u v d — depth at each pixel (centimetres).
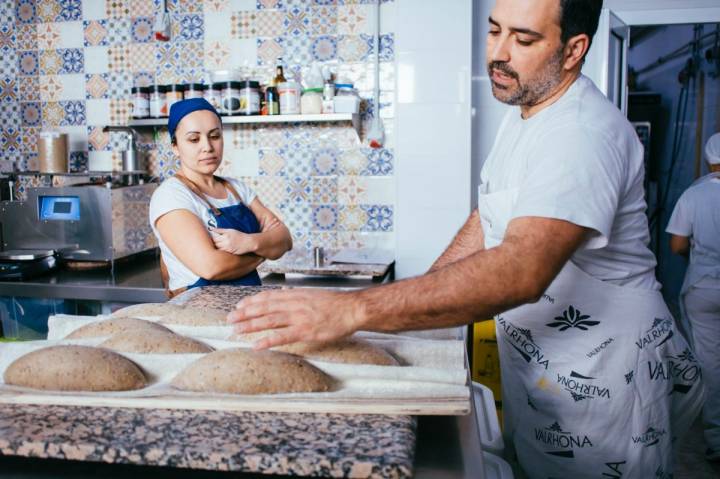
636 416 124
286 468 62
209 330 97
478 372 241
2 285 248
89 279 252
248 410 73
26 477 72
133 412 73
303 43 295
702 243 290
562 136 101
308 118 271
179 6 301
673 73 531
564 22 104
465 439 75
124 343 86
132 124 284
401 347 91
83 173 278
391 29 288
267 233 202
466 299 86
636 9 321
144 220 285
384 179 297
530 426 130
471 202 310
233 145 305
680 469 268
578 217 93
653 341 124
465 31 273
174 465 63
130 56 308
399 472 61
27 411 73
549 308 123
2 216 268
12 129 323
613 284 121
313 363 81
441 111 278
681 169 527
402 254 288
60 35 313
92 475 72
